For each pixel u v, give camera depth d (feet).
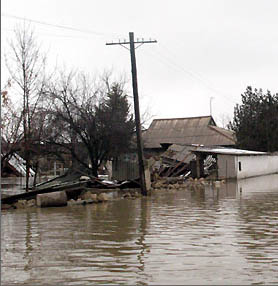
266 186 112.47
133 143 128.47
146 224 51.60
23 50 96.17
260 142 191.83
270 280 27.68
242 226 48.57
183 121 219.61
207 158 163.12
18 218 59.21
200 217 56.75
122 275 29.22
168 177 138.82
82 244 39.81
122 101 123.95
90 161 128.67
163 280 27.96
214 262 32.32
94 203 78.74
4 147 81.66
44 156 118.11
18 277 29.01
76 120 116.78
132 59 94.53
